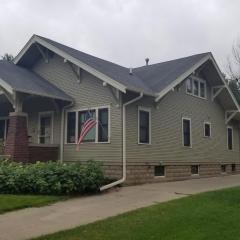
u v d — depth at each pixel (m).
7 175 14.08
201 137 22.98
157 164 18.98
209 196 12.96
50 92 18.19
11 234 8.62
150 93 17.84
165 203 11.96
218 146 24.75
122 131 17.12
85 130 17.84
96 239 8.07
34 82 18.81
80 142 18.34
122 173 16.91
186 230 8.59
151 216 10.08
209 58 22.62
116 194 14.35
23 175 13.91
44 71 20.36
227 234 8.30
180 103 21.27
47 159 18.47
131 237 8.15
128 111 17.55
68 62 19.09
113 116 17.45
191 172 21.81
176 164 20.47
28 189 13.83
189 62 21.70
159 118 19.48
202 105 23.34
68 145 18.84
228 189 14.80
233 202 11.86
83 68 18.14
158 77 20.34
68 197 13.36
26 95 17.36
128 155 17.25
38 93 17.30
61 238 8.17
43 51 20.23
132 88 16.84
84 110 18.50
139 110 18.20
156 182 18.73
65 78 19.41
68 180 13.77
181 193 14.53
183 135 21.34
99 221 9.71
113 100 17.52
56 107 19.06
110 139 17.42
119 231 8.65
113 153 17.27
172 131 20.39
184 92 21.73
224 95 24.59
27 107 20.67
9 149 16.88
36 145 17.98
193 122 22.33
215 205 11.38
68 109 19.09
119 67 21.94
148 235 8.26
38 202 12.19
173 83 19.36
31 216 10.51
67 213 10.91
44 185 13.64
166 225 9.05
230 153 26.11
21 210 11.30
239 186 16.47
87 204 12.29
